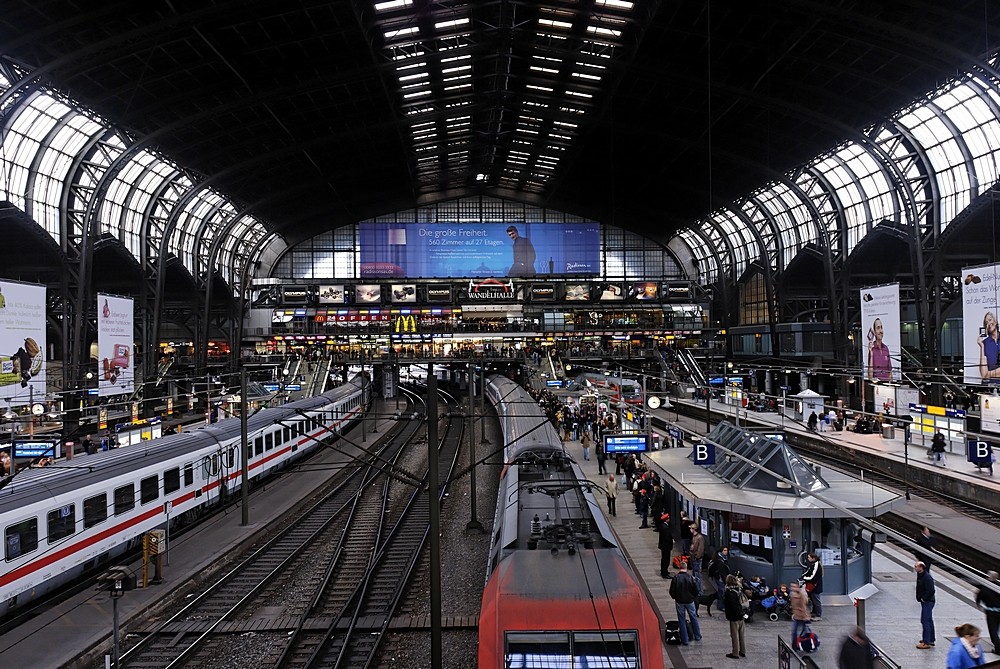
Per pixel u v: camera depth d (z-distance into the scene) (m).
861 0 33.47
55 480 18.00
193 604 16.95
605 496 26.72
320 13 37.41
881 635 13.23
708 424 32.59
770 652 12.89
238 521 24.95
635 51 41.62
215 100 45.22
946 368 43.22
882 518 22.86
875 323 37.09
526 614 9.82
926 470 27.55
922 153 46.47
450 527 24.91
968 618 14.08
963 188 44.69
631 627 9.63
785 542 15.21
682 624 13.41
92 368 46.38
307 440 40.03
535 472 19.11
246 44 38.47
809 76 42.59
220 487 26.81
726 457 19.31
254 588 18.05
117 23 34.28
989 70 34.44
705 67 43.50
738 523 15.89
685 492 16.67
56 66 33.34
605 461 33.34
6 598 15.57
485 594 10.95
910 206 47.34
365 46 42.12
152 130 46.50
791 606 12.80
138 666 13.77
